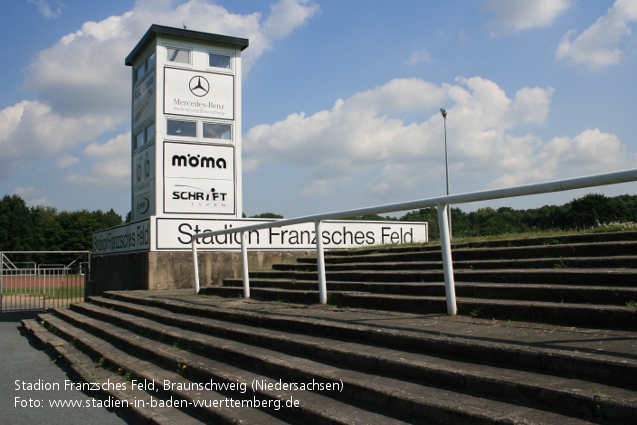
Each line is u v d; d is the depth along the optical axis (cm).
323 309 720
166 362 681
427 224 1689
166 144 1559
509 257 752
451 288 579
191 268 1448
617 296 497
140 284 1468
